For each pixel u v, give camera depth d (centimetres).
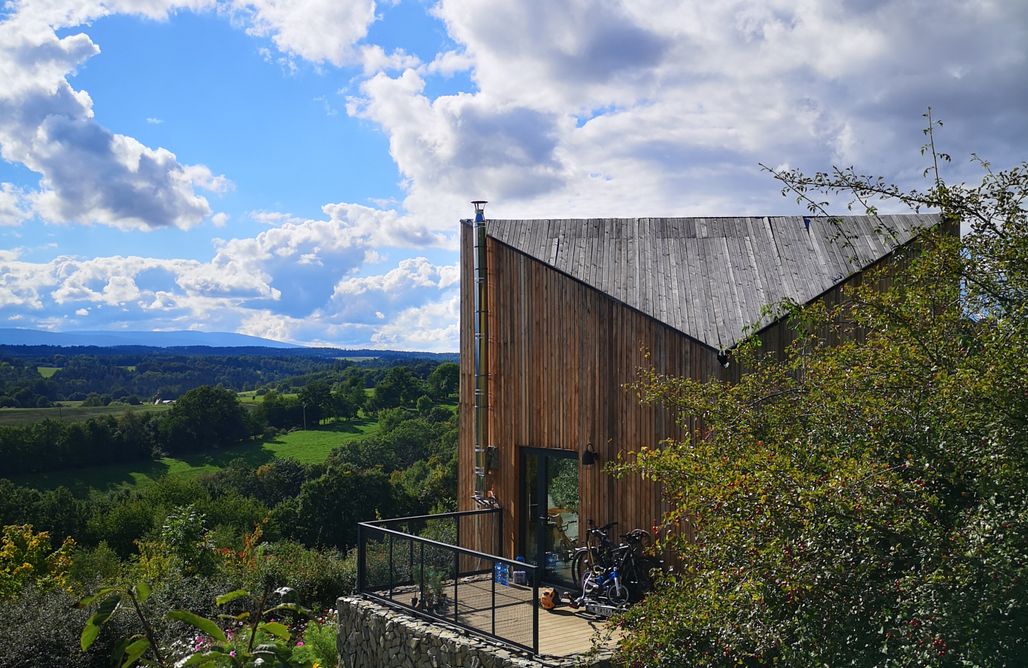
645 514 1143
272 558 1781
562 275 1276
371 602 1163
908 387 645
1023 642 517
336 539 4178
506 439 1355
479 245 1388
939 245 651
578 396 1244
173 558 1775
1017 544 523
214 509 4472
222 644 345
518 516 1334
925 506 575
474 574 1035
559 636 1003
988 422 579
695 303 1172
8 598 1484
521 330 1338
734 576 663
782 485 612
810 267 1224
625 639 770
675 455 741
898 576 589
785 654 614
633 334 1169
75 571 1930
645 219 1393
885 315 669
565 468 1274
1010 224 614
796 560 593
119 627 1235
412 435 6562
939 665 520
